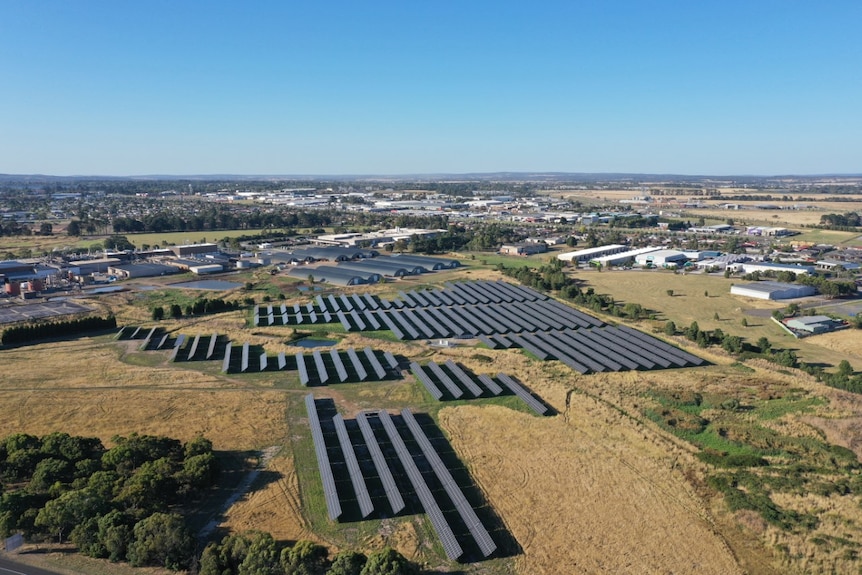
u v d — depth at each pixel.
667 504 50.88
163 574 41.06
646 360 88.19
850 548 43.94
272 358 90.56
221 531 46.88
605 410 69.69
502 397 75.56
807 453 58.94
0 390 77.31
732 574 41.91
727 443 61.12
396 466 57.69
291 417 69.25
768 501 50.03
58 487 49.47
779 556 43.66
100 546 42.88
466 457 59.41
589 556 44.00
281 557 40.12
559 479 55.00
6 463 54.78
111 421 67.81
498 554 44.25
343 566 39.72
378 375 82.50
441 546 45.19
